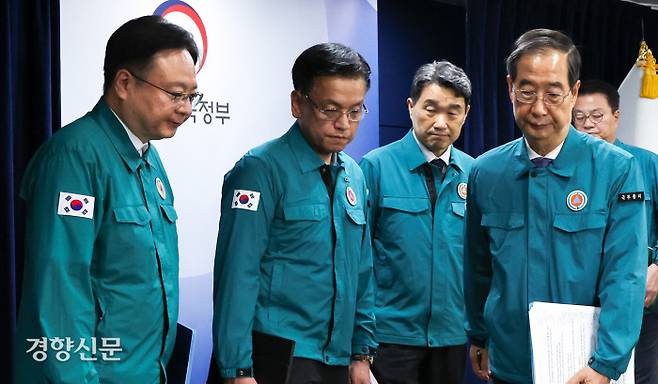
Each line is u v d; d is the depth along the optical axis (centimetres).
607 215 212
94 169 185
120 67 192
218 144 332
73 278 178
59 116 302
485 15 439
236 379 214
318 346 227
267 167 225
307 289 224
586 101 334
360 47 378
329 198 232
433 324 308
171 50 192
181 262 323
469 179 239
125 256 188
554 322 202
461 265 313
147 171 203
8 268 285
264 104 347
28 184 188
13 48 291
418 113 312
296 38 357
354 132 228
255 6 344
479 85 435
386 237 314
